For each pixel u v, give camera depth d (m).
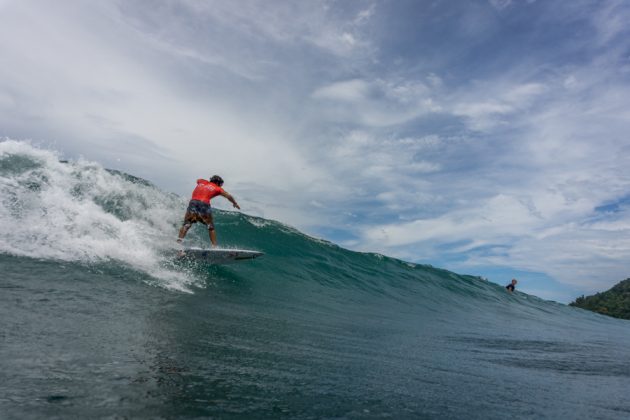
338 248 14.83
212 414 1.97
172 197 9.77
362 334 5.64
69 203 7.05
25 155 7.42
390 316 8.58
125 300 4.52
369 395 2.75
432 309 11.51
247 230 12.73
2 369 2.06
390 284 13.44
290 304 7.32
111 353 2.67
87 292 4.42
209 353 3.18
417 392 2.99
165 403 2.00
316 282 10.86
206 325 4.24
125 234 7.19
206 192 8.48
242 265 9.86
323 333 5.17
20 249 5.21
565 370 4.81
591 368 5.14
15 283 4.08
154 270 6.53
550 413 2.86
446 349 5.40
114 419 1.71
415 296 12.95
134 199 8.64
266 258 11.24
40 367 2.19
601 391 3.81
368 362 3.85
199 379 2.49
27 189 6.70
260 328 4.71
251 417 2.03
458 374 3.84
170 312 4.47
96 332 3.11
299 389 2.65
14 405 1.68
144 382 2.24
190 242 9.21
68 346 2.64
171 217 9.32
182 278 6.77
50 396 1.84
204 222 8.45
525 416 2.71
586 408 3.12
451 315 10.98
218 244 10.61
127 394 2.02
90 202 7.59
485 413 2.67
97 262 5.75
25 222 5.93
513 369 4.50
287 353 3.69
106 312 3.82
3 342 2.48
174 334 3.58
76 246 5.97
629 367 5.55
